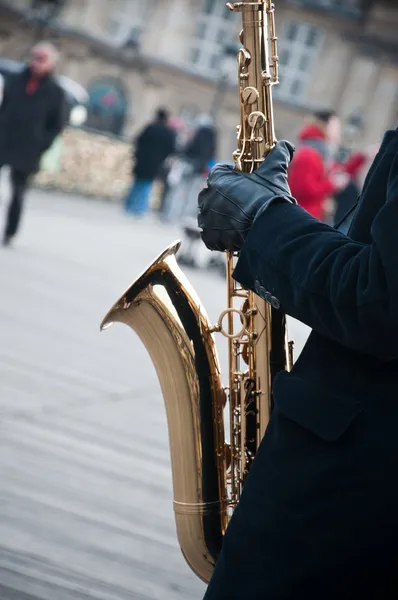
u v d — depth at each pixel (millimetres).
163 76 55000
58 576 4250
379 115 55844
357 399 2061
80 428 6379
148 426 6652
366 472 2016
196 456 2793
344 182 16125
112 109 54438
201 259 17422
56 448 5930
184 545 2811
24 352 8219
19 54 50812
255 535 2096
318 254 2068
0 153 13875
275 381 2180
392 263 1921
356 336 1989
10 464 5555
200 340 2824
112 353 8773
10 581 4152
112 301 11359
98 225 20859
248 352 2734
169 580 4344
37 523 4809
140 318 2863
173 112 55500
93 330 9625
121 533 4812
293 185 12602
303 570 2045
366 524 2016
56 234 17500
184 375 2812
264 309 2678
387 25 55406
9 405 6676
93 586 4199
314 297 2047
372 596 2051
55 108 13898
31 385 7250
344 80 56000
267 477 2111
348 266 2006
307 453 2072
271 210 2201
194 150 24062
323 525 2033
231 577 2119
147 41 56000
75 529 4785
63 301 10844
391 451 2012
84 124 53781
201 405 2803
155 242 19281
